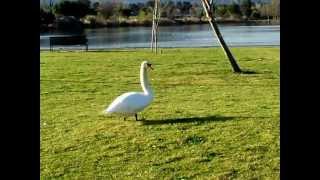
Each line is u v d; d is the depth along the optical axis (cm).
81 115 1048
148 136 827
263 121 934
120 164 673
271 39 4203
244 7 7231
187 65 2109
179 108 1110
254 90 1397
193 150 732
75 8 5150
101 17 6856
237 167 641
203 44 3803
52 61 2397
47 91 1430
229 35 4881
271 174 608
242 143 766
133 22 6988
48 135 855
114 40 4550
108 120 982
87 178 615
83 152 738
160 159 690
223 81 1605
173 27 7069
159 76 1748
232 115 1008
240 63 2162
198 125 908
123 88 1496
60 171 646
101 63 2267
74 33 5075
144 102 977
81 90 1454
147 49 3234
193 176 609
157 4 2995
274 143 761
